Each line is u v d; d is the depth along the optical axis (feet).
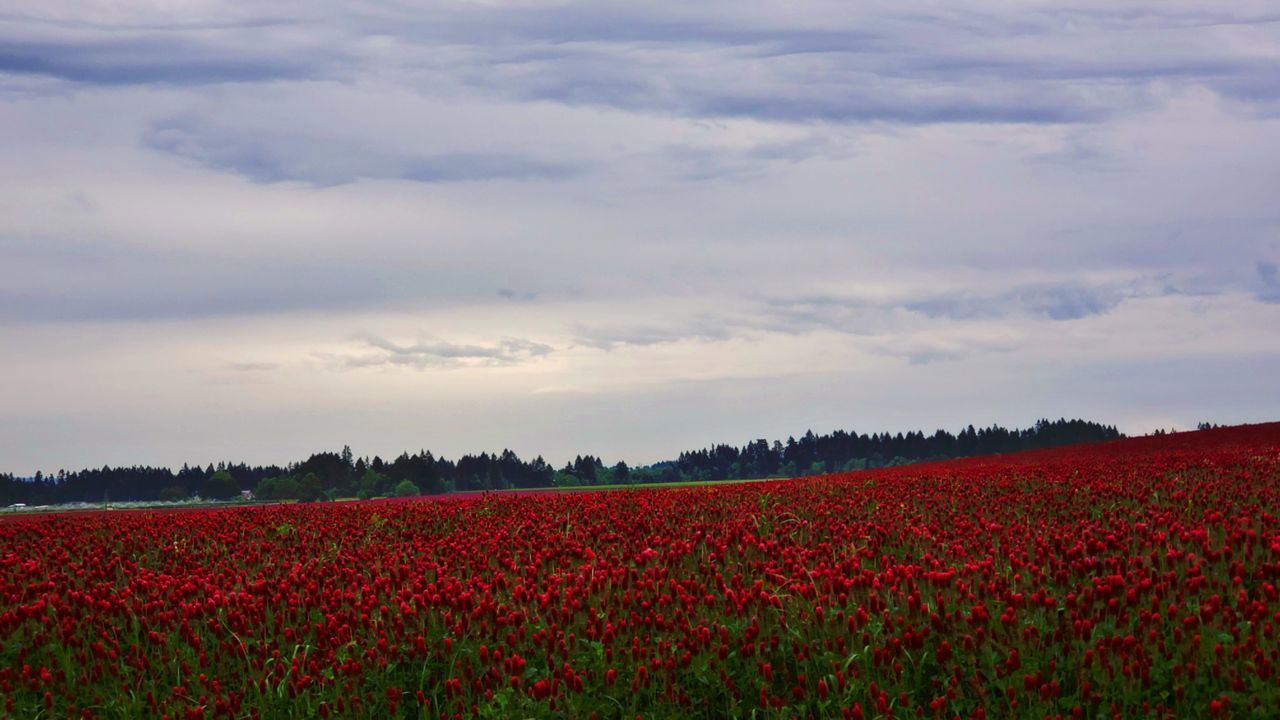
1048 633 35.14
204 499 338.75
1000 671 33.55
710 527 62.03
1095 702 31.53
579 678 34.81
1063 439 510.58
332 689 37.70
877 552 49.47
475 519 73.36
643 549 54.19
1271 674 30.81
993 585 39.09
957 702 32.91
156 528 73.26
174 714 36.81
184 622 42.70
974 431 533.14
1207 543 43.14
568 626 39.88
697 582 44.62
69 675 40.11
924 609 37.06
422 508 82.28
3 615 44.52
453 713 35.47
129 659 41.22
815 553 49.08
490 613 40.27
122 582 55.26
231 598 45.91
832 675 34.01
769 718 33.58
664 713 34.37
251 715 36.27
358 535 67.21
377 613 43.21
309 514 81.05
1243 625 33.40
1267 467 83.87
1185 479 77.82
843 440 565.53
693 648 36.50
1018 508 65.41
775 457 572.10
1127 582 39.01
